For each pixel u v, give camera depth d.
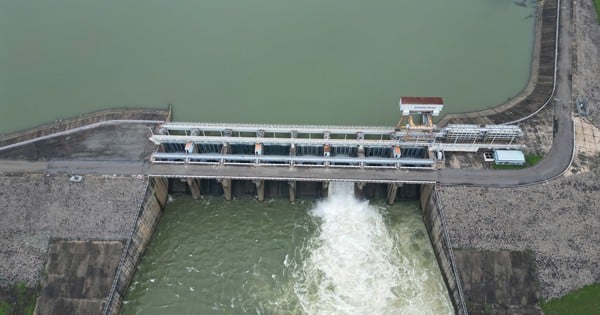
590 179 93.31
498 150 97.31
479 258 84.62
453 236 86.75
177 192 104.44
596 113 106.62
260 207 100.88
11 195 93.50
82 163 98.31
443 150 98.75
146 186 93.69
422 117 104.56
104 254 86.06
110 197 92.50
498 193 91.62
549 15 136.00
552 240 86.06
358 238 94.88
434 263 90.88
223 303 84.75
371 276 88.44
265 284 87.19
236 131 107.12
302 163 100.00
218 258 91.44
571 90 111.88
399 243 94.25
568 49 123.44
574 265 83.56
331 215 99.06
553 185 92.56
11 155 100.19
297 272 89.00
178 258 91.88
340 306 83.81
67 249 87.19
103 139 103.38
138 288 87.69
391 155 106.38
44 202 92.62
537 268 83.56
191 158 99.19
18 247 87.94
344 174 96.88
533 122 104.81
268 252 92.25
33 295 83.50
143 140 103.25
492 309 80.38
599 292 81.25
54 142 102.69
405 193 103.12
